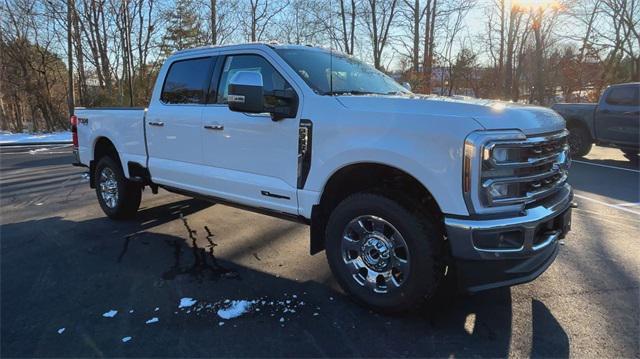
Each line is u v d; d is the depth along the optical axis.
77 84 29.48
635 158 11.16
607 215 5.98
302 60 3.86
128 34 24.22
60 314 3.28
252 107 3.45
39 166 10.94
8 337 2.97
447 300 3.44
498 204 2.77
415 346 2.86
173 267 4.15
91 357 2.75
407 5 25.31
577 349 2.81
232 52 4.16
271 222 5.59
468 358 2.73
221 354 2.77
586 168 9.91
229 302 3.44
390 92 4.09
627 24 27.44
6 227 5.50
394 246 3.12
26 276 3.96
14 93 29.17
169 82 4.77
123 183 5.51
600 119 10.69
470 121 2.75
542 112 3.18
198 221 5.66
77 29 25.02
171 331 3.03
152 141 4.88
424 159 2.86
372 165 3.18
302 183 3.53
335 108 3.31
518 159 2.80
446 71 27.16
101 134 5.57
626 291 3.62
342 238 3.37
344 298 3.51
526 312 3.28
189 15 27.33
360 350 2.82
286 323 3.13
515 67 31.67
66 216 6.00
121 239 4.98
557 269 4.07
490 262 2.80
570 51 30.09
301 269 4.11
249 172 3.94
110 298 3.52
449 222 2.80
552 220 3.10
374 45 25.20
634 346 2.85
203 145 4.30
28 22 26.77
